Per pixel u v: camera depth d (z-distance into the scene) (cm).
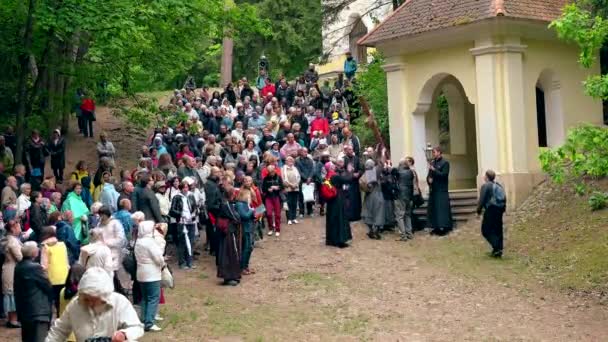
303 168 2002
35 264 979
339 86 2848
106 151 2127
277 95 2823
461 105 2289
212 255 1691
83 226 1428
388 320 1238
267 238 1805
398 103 2102
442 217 1797
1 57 1983
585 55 1267
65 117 2731
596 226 1584
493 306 1296
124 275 1257
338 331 1183
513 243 1652
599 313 1234
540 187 1877
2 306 1236
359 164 1997
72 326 596
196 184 1719
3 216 1387
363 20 3903
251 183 1638
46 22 1620
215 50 4225
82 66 1992
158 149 2023
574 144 1208
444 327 1195
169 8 1812
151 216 1477
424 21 2002
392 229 1894
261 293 1401
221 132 2214
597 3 1594
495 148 1880
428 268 1541
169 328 1188
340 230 1712
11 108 2309
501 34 1866
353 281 1466
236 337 1153
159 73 2192
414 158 2081
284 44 4041
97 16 1650
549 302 1305
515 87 1883
